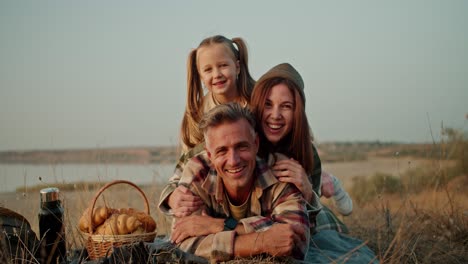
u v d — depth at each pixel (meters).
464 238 4.20
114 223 3.20
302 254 2.95
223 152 2.96
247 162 2.98
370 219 5.20
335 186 4.39
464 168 7.41
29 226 3.29
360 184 11.38
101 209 3.33
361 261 3.23
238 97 4.87
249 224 2.99
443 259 3.72
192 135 4.65
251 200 3.19
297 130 3.39
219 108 2.99
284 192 3.16
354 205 6.43
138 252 2.88
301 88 3.43
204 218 3.09
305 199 3.28
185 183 3.31
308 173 3.49
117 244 3.14
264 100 3.37
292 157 3.46
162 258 2.86
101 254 3.16
